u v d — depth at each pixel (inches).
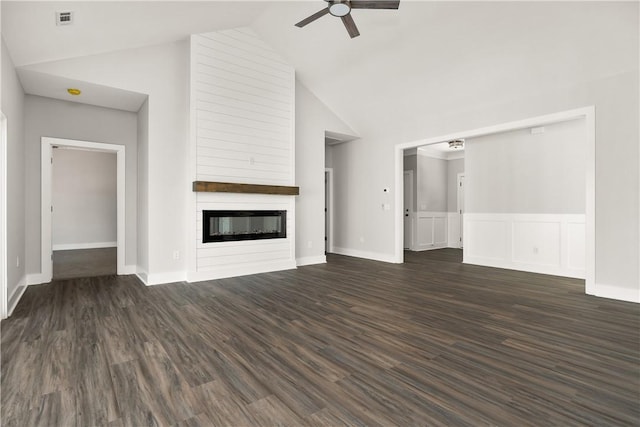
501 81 163.0
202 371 77.1
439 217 327.9
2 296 112.5
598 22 121.1
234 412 61.5
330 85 218.5
